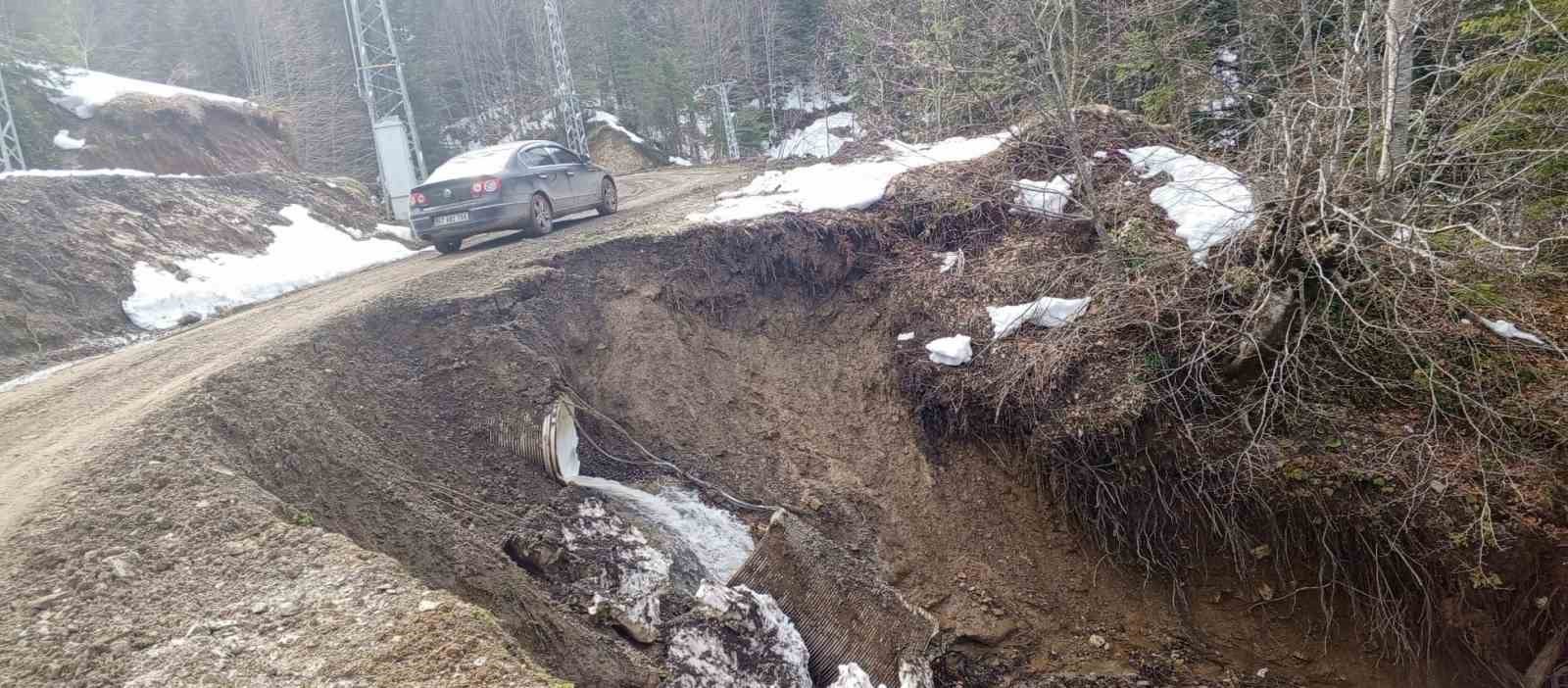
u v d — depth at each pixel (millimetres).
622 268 9648
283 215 15336
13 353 8695
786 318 10516
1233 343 7914
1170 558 7801
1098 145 11578
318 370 6355
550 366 7566
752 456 8695
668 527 7188
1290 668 7293
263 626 3178
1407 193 7219
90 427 5316
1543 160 7160
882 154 13305
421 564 4688
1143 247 9094
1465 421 7430
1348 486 7098
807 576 6836
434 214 11211
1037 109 9852
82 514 3965
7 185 10727
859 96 23500
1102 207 10008
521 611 4688
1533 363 7867
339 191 18312
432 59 41031
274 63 37250
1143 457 7867
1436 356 7887
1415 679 6949
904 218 11289
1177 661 7527
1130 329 8586
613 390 8453
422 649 2994
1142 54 12383
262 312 9469
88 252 10680
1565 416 7203
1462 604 6664
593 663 4738
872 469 9094
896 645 6934
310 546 3756
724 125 39188
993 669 7551
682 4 41031
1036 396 8461
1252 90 9906
